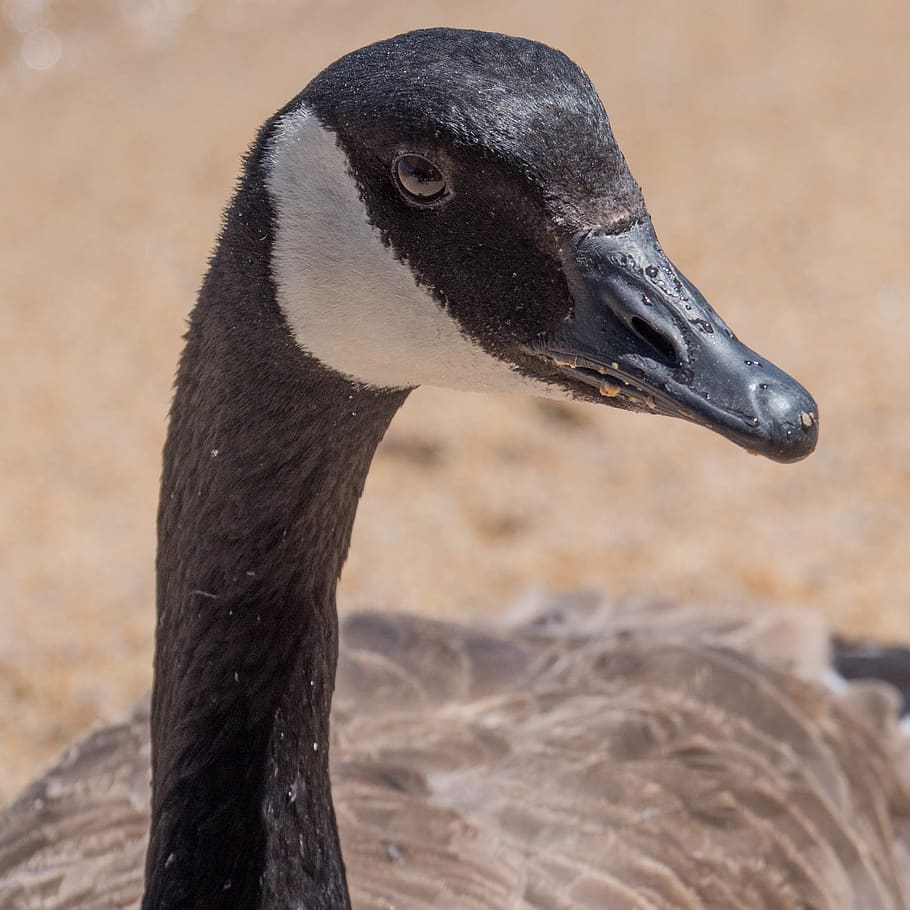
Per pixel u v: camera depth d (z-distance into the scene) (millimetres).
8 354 20500
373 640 10469
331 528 7422
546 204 6500
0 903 8320
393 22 34594
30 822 8977
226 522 7238
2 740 13547
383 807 8539
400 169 6590
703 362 6270
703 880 8477
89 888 8203
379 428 7367
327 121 6711
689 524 16516
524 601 12562
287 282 6863
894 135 25578
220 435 7156
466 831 8391
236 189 7082
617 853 8438
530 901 8039
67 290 22531
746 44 30656
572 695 9867
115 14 36125
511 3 35094
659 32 31875
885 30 30688
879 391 18562
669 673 10102
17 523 16750
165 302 22141
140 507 17203
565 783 8891
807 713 10281
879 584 15453
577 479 17375
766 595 15328
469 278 6664
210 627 7363
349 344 6906
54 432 18641
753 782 9258
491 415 18547
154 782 7668
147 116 30234
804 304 20547
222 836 7316
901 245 22031
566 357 6598
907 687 11844
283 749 7406
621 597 13867
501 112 6461
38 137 29500
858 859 9312
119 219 25109
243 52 33906
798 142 25578
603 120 6617
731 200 23578
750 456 17828
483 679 10094
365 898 7895
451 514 16719
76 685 14266
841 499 16812
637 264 6508
